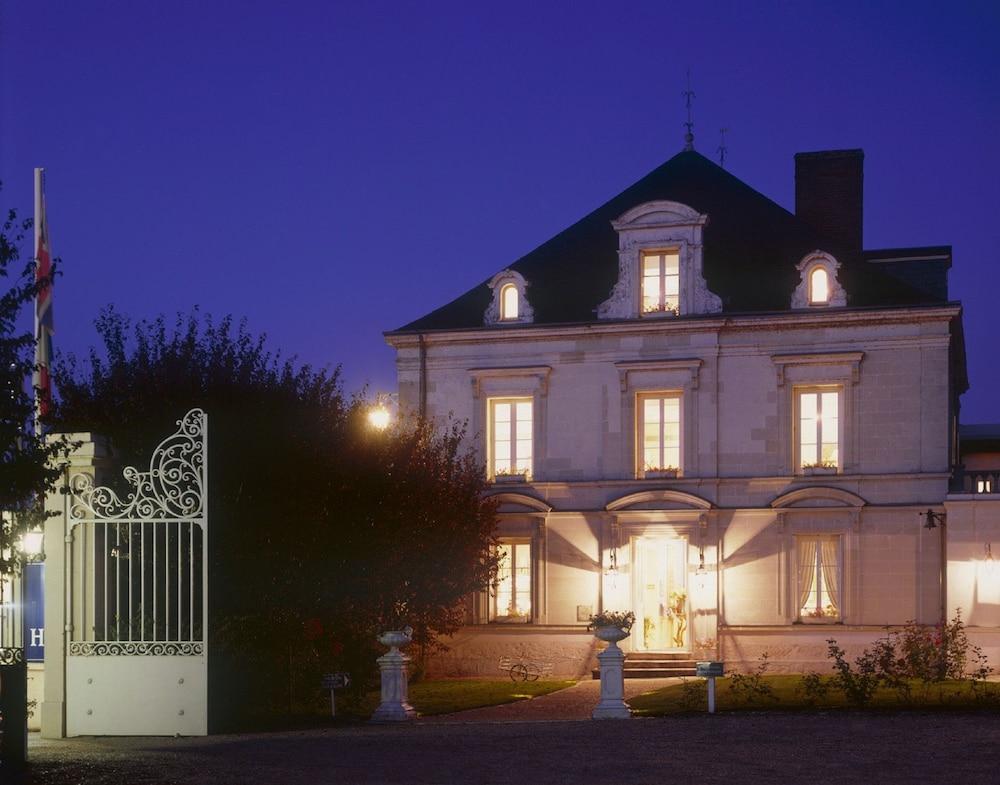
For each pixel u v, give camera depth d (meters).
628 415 35.84
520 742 16.14
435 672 36.19
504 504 36.28
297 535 23.33
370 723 21.41
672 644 35.50
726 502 35.19
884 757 14.53
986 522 32.59
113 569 20.09
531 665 35.72
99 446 18.38
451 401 36.97
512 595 36.25
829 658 34.19
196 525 21.55
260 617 22.77
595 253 38.38
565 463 36.16
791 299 35.47
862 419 34.66
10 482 16.75
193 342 26.08
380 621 27.83
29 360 17.48
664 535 35.50
